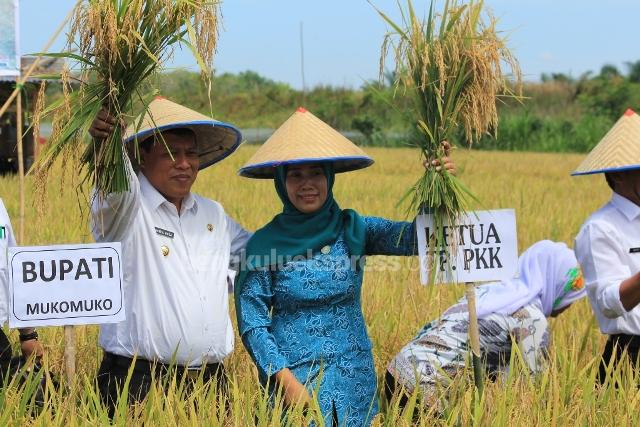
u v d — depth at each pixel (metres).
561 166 27.55
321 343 4.27
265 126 46.22
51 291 4.10
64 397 4.25
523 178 21.89
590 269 4.80
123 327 4.34
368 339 4.47
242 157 23.50
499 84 4.08
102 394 4.40
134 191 4.08
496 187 18.59
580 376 4.66
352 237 4.32
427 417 4.23
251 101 48.72
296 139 4.19
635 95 52.53
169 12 3.74
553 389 4.44
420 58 4.12
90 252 4.12
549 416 4.17
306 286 4.26
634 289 4.57
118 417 3.98
